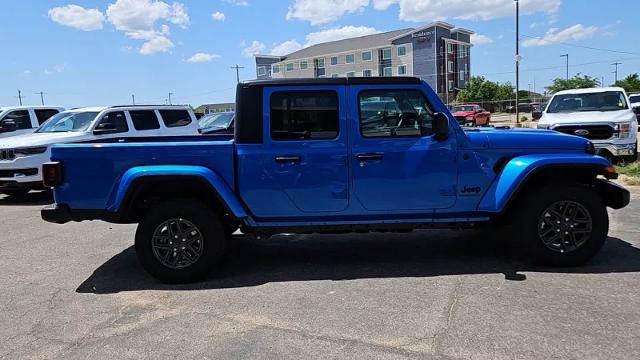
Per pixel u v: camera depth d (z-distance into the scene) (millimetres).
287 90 5148
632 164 11781
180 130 13156
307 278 5164
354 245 6375
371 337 3775
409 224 5262
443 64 81250
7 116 13508
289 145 5145
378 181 5180
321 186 5172
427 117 5234
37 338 3938
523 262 5449
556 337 3676
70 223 8297
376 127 5195
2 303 4711
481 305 4289
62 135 10852
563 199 5125
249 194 5160
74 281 5309
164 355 3602
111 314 4383
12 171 10320
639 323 3865
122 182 4957
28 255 6387
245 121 5133
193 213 5043
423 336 3758
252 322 4113
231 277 5285
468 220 5281
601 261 5375
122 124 11906
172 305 4547
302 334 3863
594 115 11898
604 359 3355
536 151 5258
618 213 7684
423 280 4977
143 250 5070
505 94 76188
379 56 84000
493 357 3422
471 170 5219
